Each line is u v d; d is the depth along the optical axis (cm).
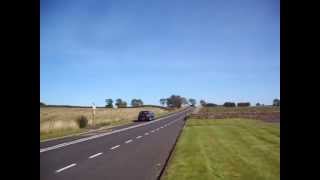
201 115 6738
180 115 9975
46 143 2778
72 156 1995
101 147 2473
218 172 1366
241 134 3070
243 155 1833
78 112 9638
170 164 1570
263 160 1658
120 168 1558
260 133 3114
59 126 4506
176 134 3609
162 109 15950
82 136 3500
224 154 1877
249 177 1267
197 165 1533
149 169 1527
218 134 3152
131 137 3309
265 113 6931
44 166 1630
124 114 9625
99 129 4609
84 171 1484
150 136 3394
